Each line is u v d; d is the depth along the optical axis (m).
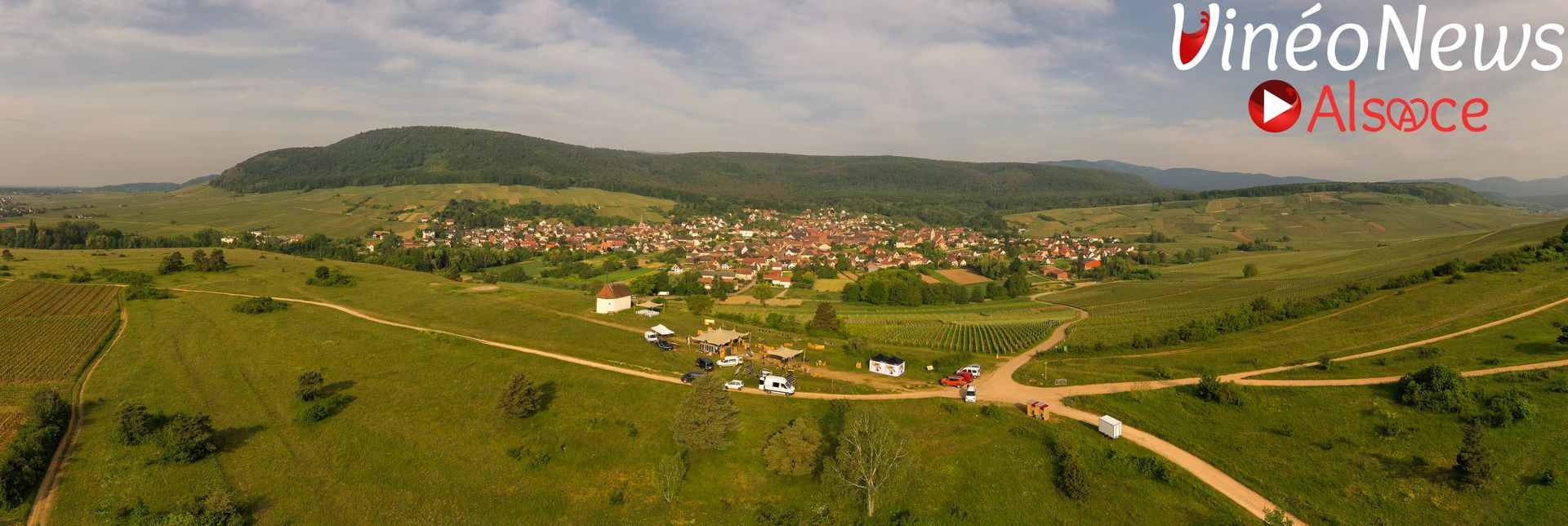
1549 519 44.84
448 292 144.38
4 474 49.34
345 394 72.88
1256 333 98.00
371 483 53.25
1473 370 67.88
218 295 127.94
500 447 60.03
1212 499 51.72
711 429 58.22
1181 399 70.50
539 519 48.66
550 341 98.25
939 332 135.75
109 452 57.12
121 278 136.25
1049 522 49.25
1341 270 188.88
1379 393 65.38
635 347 95.06
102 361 84.00
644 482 54.03
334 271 151.62
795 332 116.06
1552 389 58.91
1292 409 65.19
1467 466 49.06
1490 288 98.50
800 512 49.25
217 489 51.16
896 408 70.25
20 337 92.44
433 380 78.12
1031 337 125.88
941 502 51.38
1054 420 66.69
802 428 59.56
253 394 72.50
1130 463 56.81
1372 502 49.84
